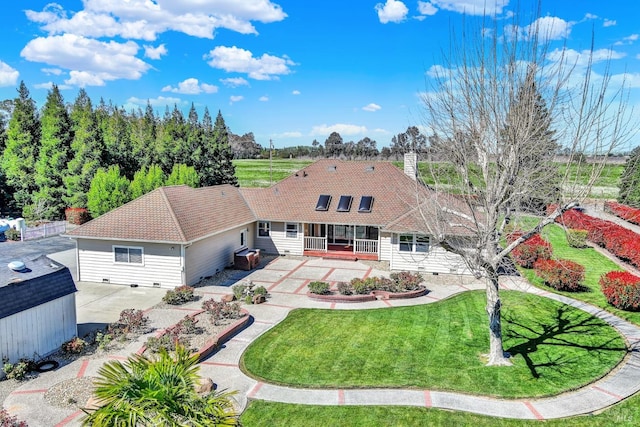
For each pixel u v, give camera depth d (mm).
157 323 17344
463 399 11844
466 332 16391
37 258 15805
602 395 11859
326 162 33469
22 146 42375
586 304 19047
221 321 17250
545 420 10820
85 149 41219
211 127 62000
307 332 16531
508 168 12188
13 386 12445
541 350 14617
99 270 22812
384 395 12102
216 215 26047
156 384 7062
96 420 6461
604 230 29625
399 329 16781
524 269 25219
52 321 14500
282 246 29812
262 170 81938
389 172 31266
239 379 13031
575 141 11398
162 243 21641
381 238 27938
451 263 24578
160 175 39875
